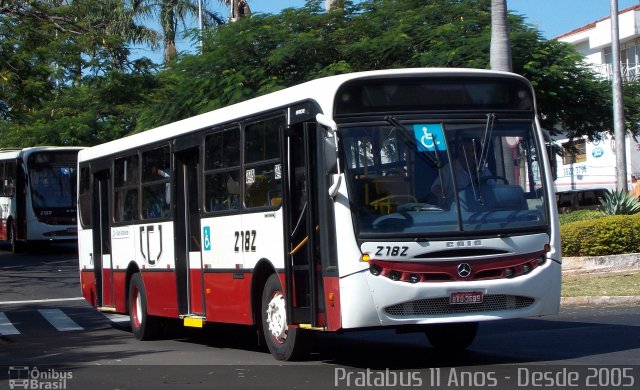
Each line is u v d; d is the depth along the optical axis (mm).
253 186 12195
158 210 15023
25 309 22109
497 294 10359
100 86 29297
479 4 29297
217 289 13172
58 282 27469
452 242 10266
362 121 10453
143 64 29609
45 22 28875
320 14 29828
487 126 10789
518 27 28875
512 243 10477
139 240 15766
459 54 26516
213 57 28438
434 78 10742
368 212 10234
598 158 47781
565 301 18375
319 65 28453
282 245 11445
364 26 28844
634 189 42625
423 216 10305
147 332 15758
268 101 11914
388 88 10602
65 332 17984
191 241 14172
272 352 11898
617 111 26828
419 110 10648
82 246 18578
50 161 35625
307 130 10828
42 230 35062
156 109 30156
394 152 10453
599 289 19203
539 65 28141
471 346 12797
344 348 13164
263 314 12031
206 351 13883
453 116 10727
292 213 11242
